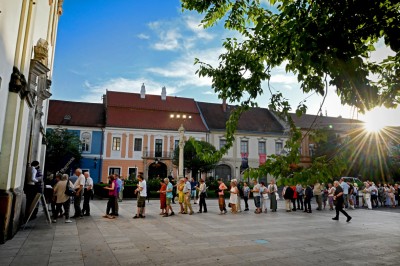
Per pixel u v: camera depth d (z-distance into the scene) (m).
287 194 15.12
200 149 4.10
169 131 37.31
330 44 2.88
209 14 5.42
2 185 6.75
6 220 6.59
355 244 7.16
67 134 30.55
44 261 5.27
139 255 5.82
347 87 3.10
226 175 38.84
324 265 5.34
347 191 17.56
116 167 35.09
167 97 42.41
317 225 10.32
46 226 8.97
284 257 5.86
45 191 12.92
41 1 11.16
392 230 9.35
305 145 34.12
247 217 12.37
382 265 5.39
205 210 14.12
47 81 14.17
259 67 4.71
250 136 40.66
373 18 3.14
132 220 10.83
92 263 5.22
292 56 3.64
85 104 38.78
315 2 3.11
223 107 43.84
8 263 5.12
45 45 9.79
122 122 36.28
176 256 5.79
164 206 12.36
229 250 6.37
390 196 19.44
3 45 5.91
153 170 36.62
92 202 18.70
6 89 6.45
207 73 5.07
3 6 5.73
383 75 4.42
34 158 12.43
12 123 6.99
